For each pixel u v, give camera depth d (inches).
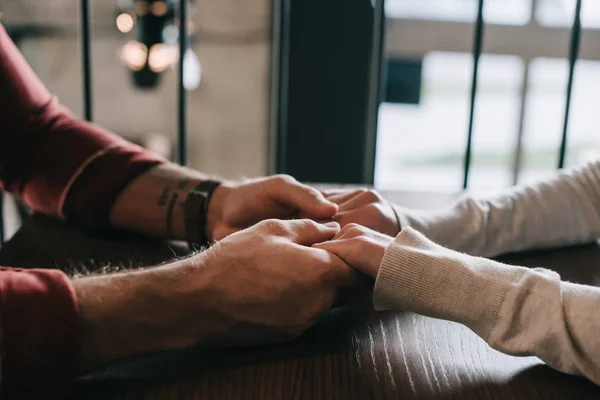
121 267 35.7
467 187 56.5
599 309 24.3
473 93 54.8
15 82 41.0
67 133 41.7
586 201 40.9
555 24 157.2
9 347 21.5
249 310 25.9
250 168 186.9
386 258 26.6
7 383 21.5
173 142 183.9
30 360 21.7
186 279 25.2
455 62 169.2
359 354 27.3
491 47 159.8
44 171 40.8
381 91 55.4
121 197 40.0
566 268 37.4
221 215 36.9
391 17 156.4
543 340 24.6
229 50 175.6
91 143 41.2
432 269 26.4
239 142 184.2
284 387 24.7
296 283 26.1
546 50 159.3
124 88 181.3
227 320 25.8
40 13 173.2
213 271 25.6
